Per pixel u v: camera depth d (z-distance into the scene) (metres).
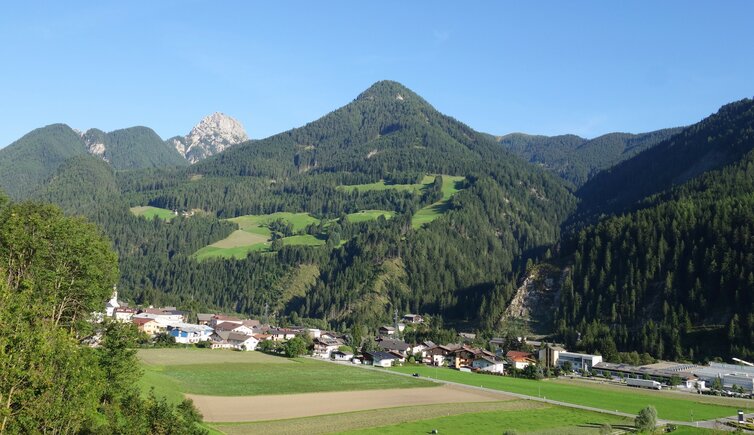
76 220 83.69
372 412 98.75
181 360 153.12
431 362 194.62
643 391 144.75
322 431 82.94
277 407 98.81
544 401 118.44
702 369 161.88
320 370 154.88
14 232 69.31
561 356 193.00
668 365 171.00
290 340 190.12
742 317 178.88
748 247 195.38
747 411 117.56
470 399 117.81
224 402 99.75
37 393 43.66
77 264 75.88
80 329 75.88
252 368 148.88
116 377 64.44
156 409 58.38
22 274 69.56
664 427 95.38
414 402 111.25
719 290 192.38
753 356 166.00
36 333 44.44
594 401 123.19
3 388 41.56
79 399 46.66
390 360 181.88
